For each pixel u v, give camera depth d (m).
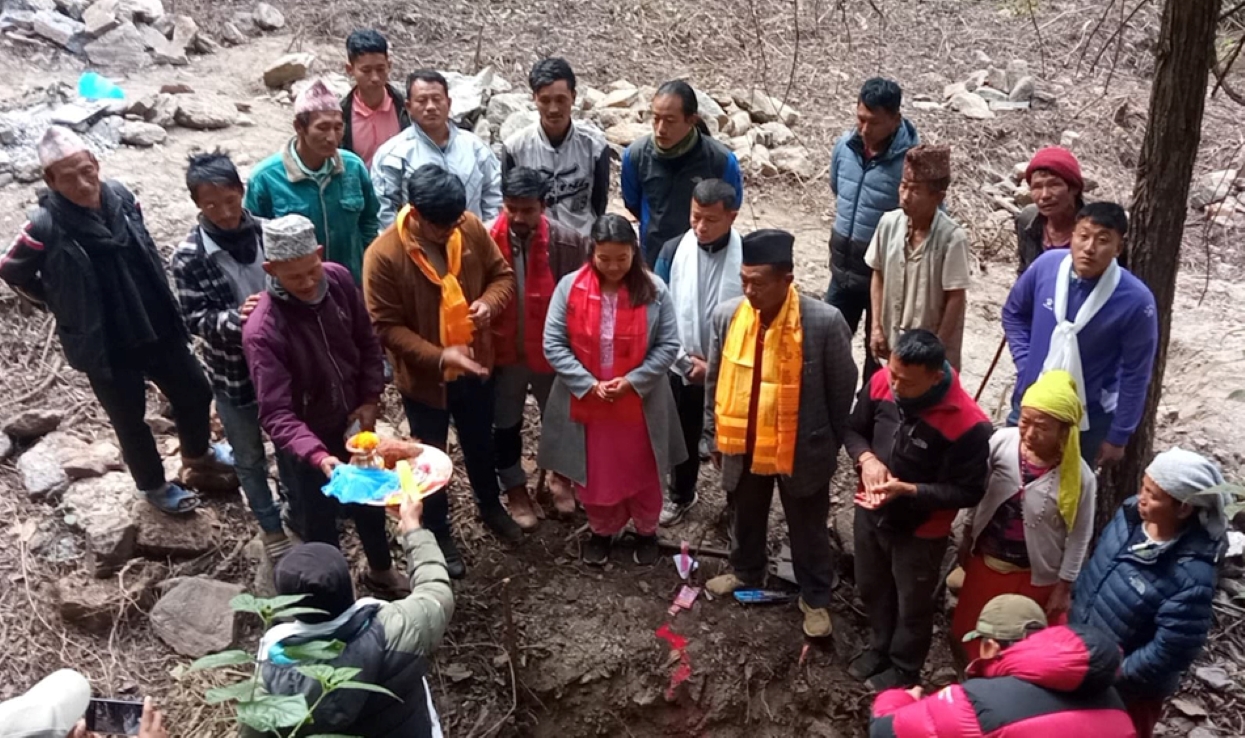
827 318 3.94
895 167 4.91
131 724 2.69
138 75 7.55
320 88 4.34
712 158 4.84
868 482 3.73
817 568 4.34
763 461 4.06
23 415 4.75
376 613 2.79
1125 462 4.57
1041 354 4.15
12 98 6.64
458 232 4.05
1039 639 2.77
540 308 4.42
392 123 5.30
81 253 3.74
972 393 6.26
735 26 9.88
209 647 4.08
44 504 4.51
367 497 3.31
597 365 4.25
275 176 4.44
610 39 9.40
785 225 7.77
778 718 4.33
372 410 3.93
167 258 5.60
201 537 4.44
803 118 9.02
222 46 8.24
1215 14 3.80
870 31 10.49
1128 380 3.98
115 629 4.11
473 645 4.34
